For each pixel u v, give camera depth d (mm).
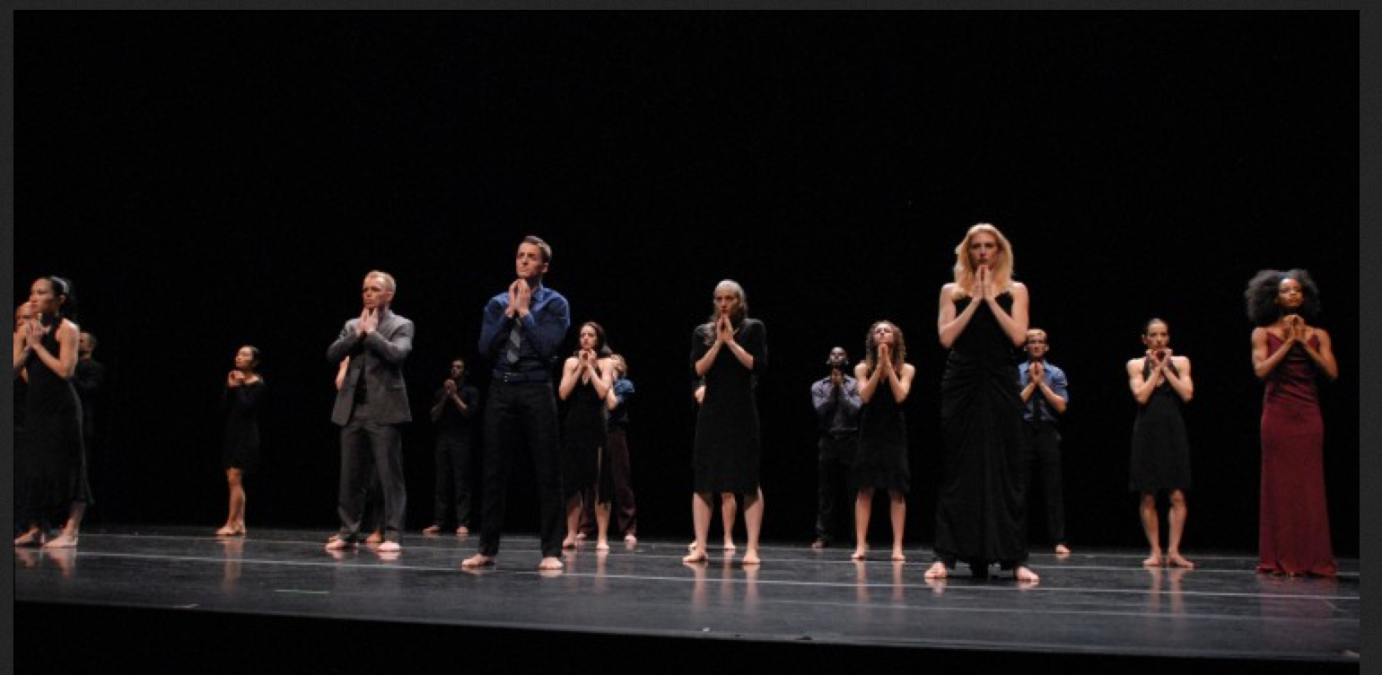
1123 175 7617
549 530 4578
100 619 3252
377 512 6477
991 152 7766
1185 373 5621
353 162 8500
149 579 4039
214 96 8305
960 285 4543
